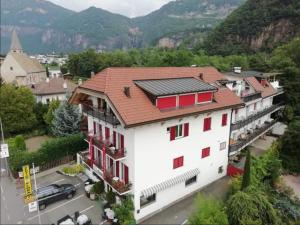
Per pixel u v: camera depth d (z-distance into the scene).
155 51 167.50
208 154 31.98
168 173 27.80
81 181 33.22
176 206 28.45
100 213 26.94
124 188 24.89
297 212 29.25
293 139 40.72
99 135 30.38
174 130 27.38
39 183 32.53
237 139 38.81
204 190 31.61
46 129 55.78
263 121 49.22
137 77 27.91
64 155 37.78
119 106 23.53
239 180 30.30
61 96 66.31
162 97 25.69
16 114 52.12
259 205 25.27
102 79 26.47
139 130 24.28
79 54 153.25
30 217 26.19
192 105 28.66
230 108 32.41
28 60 95.19
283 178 37.62
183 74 32.59
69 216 25.09
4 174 35.22
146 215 26.62
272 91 50.38
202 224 22.06
